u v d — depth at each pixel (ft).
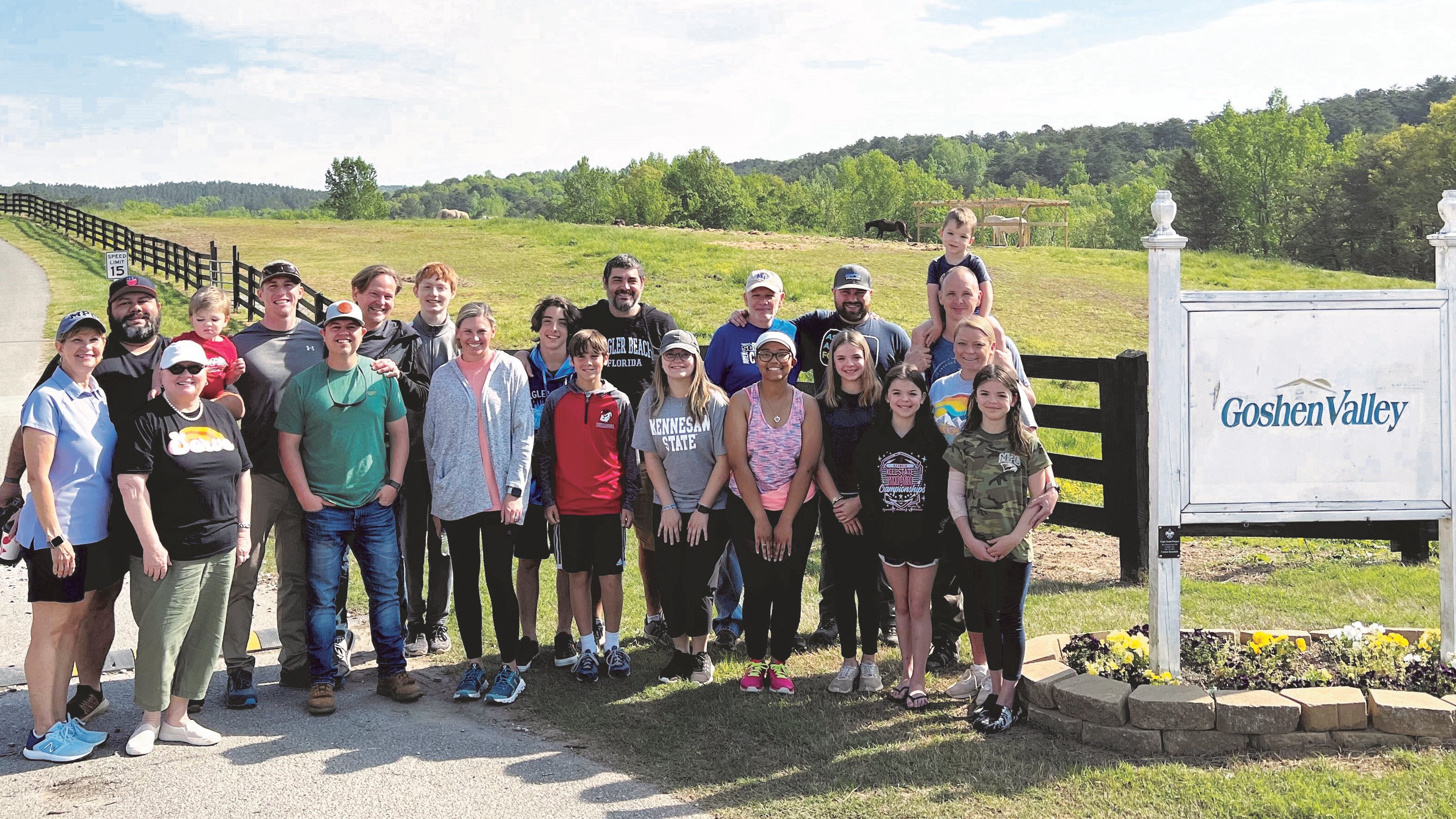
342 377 15.57
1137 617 18.66
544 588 21.88
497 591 15.90
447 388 15.93
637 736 14.26
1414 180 223.10
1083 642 15.90
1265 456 14.69
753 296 18.37
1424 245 222.89
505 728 14.70
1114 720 13.32
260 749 13.92
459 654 18.17
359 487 15.66
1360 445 14.78
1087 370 22.59
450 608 20.75
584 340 16.12
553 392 16.62
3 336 63.00
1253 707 12.91
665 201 355.97
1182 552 24.72
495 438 15.88
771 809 11.96
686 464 16.30
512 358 16.37
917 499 14.69
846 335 15.53
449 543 16.10
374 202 313.32
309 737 14.34
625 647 18.45
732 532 16.07
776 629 15.87
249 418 16.02
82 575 13.69
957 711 14.96
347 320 15.39
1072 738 13.74
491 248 113.39
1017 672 14.19
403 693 15.72
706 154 364.58
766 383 15.60
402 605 18.22
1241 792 11.76
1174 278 14.53
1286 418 14.69
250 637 18.81
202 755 13.71
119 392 14.89
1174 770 12.46
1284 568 22.58
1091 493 30.91
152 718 13.92
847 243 128.47
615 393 16.49
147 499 13.52
